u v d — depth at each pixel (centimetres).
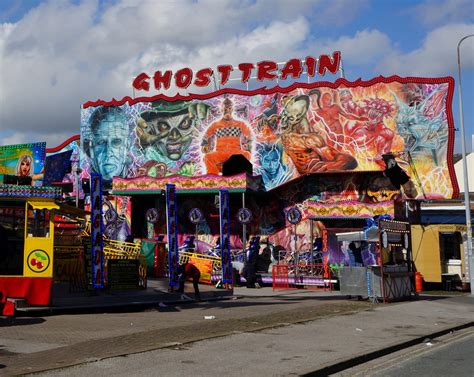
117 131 3900
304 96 3581
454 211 3909
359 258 2250
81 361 904
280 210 3622
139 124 3859
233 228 3681
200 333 1239
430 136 3353
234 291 2598
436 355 1094
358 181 3509
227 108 3712
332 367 921
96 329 1306
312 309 1775
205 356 977
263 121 3638
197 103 3772
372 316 1603
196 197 3747
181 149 3766
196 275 2061
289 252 3362
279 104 3622
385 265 2091
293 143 3566
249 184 3422
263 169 3606
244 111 3681
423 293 2733
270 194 3653
